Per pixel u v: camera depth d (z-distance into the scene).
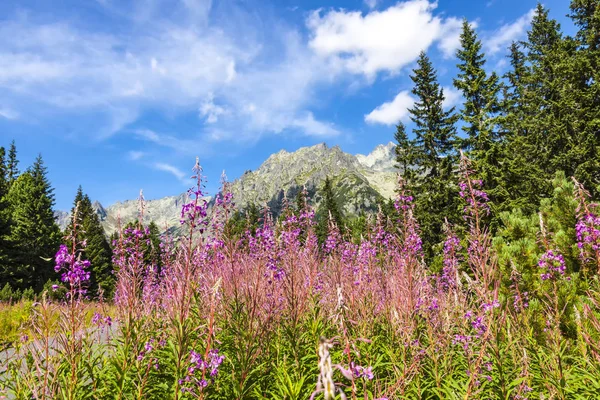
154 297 6.73
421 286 6.07
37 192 43.88
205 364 3.82
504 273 7.44
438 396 4.64
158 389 4.41
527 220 10.05
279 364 5.12
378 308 7.15
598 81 21.42
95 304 5.65
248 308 5.09
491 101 24.20
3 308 14.11
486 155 22.31
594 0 23.69
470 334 4.77
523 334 5.67
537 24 32.59
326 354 1.36
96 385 4.40
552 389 4.37
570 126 21.92
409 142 29.61
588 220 5.81
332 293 7.37
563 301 6.25
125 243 5.65
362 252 8.45
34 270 38.09
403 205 6.97
